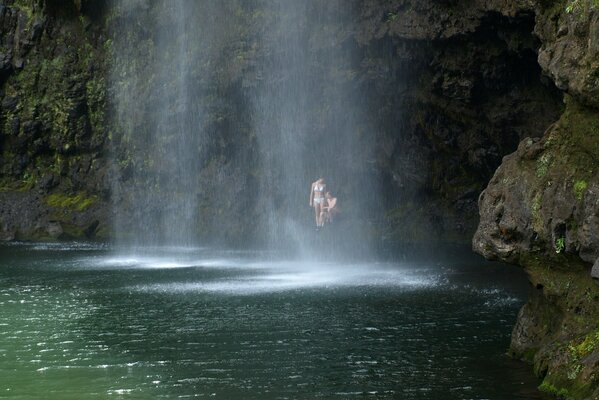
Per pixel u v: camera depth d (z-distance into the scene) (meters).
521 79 22.97
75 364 10.98
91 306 15.73
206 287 18.16
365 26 25.62
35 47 34.53
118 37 33.88
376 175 29.94
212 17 31.64
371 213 30.02
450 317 13.99
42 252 27.22
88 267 22.75
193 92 32.38
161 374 10.37
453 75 24.02
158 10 32.88
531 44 20.27
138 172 33.72
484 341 12.02
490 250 10.76
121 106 33.94
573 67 9.86
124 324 13.79
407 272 20.39
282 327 13.27
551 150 10.28
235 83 30.94
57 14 34.50
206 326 13.48
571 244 9.58
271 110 30.83
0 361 11.21
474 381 9.78
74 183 34.12
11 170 34.44
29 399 9.36
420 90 25.92
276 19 29.48
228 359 11.13
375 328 13.11
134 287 18.36
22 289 18.23
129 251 27.72
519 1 18.48
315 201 26.47
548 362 9.66
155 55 33.25
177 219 32.72
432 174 28.41
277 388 9.62
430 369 10.41
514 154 10.95
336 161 30.45
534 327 10.77
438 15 22.61
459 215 28.06
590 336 9.17
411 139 28.22
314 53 28.11
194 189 33.03
